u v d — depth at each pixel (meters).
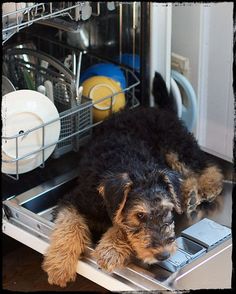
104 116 1.66
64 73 1.57
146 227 1.23
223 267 1.29
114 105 1.66
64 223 1.34
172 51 1.72
